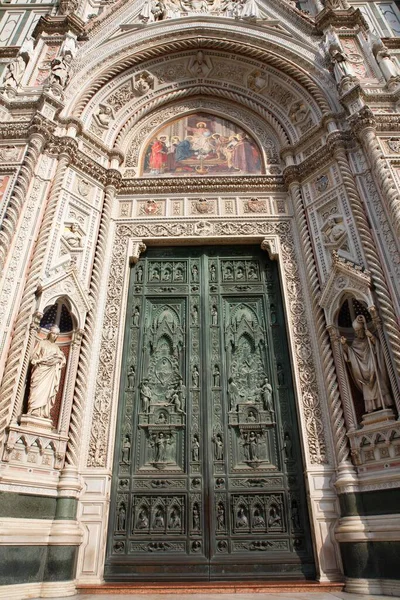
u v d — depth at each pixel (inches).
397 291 287.7
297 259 363.9
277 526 279.4
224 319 355.3
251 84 469.4
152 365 334.6
